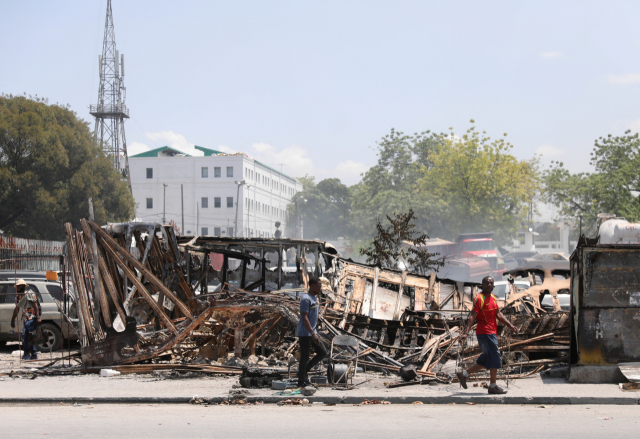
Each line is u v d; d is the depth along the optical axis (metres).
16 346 16.42
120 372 10.79
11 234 49.97
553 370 9.82
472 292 14.92
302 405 7.97
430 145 87.81
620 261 9.35
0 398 8.36
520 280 20.53
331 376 9.10
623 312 9.30
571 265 9.91
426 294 14.25
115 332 11.15
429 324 11.89
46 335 14.89
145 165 95.50
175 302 11.38
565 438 5.73
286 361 11.41
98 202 50.47
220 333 11.75
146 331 12.64
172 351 11.66
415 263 19.69
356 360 9.88
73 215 49.09
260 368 9.47
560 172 63.91
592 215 59.34
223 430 6.23
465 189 61.59
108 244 11.84
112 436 5.97
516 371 10.32
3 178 44.78
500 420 6.72
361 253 19.72
